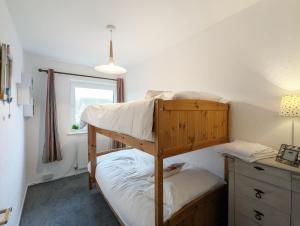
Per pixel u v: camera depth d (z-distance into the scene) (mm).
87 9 1560
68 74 3053
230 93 1758
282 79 1400
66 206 2125
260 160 1225
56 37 2127
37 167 2791
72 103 3191
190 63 2166
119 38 2176
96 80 3396
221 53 1822
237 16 1673
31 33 2012
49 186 2660
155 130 1103
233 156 1363
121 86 3576
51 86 2775
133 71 3379
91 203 2189
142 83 3121
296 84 1327
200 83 2053
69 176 3051
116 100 3658
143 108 1156
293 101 1212
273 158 1271
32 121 2736
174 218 1187
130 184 1632
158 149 1091
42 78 2822
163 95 1339
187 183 1497
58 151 2832
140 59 3014
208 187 1510
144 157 2371
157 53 2707
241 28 1646
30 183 2725
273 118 1456
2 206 1207
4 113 1276
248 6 1579
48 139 2730
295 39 1322
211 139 1515
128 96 3564
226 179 1708
